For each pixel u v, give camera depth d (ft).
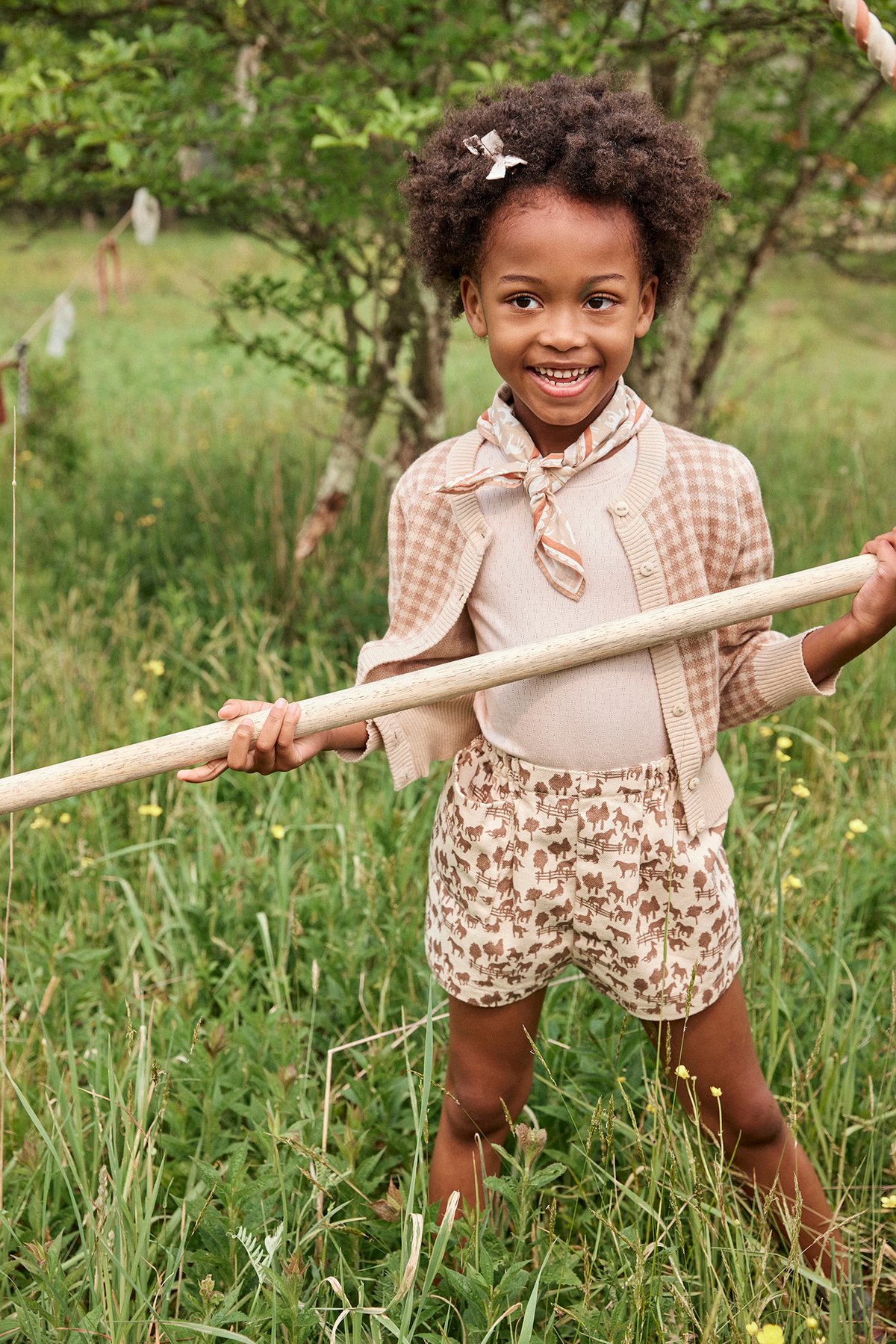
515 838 6.11
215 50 14.16
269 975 9.07
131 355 36.91
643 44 12.58
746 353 34.27
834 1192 7.39
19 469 20.99
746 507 6.03
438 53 12.89
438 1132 7.36
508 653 5.58
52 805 11.18
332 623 14.64
